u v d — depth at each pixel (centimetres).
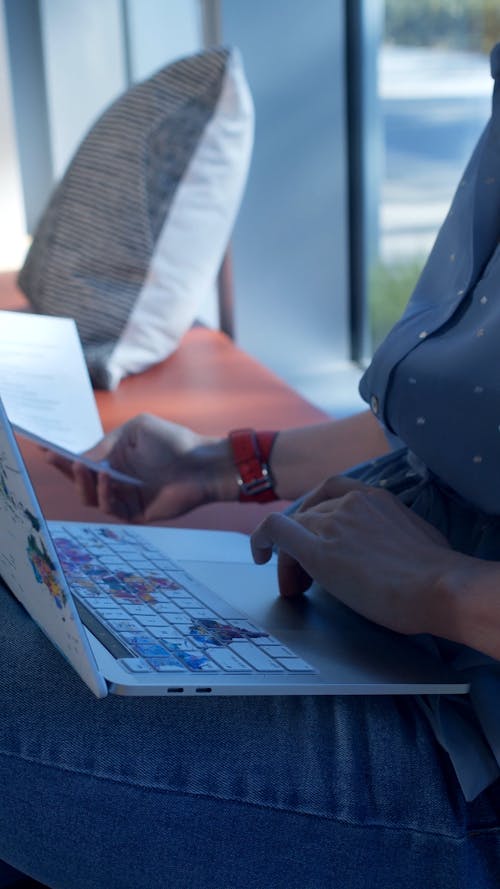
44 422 116
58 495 135
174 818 68
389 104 241
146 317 181
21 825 69
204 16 243
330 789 69
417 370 85
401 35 234
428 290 91
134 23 326
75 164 194
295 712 71
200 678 64
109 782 68
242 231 251
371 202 252
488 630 67
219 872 69
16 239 352
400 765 70
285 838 69
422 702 73
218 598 83
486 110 216
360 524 76
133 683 62
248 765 69
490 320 81
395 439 102
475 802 71
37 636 73
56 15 389
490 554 81
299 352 260
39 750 68
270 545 81
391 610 71
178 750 68
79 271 185
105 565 86
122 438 120
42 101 433
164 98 185
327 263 255
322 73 242
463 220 88
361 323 259
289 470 116
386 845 70
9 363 118
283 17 238
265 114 243
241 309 256
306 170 248
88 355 175
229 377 179
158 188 182
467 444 82
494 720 70
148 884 70
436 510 86
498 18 207
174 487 118
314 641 75
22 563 68
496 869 71
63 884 71
